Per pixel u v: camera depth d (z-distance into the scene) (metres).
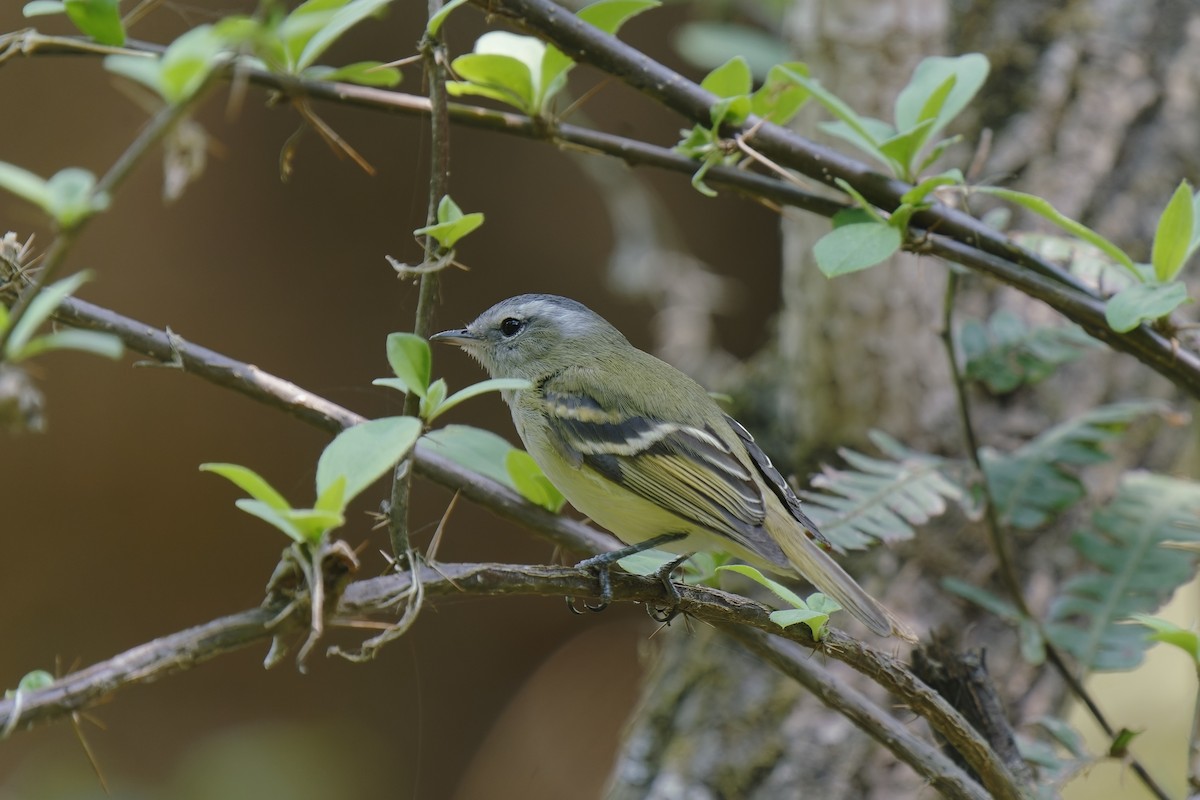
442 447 6.79
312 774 15.62
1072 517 9.30
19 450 15.30
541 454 7.98
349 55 15.49
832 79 9.64
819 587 6.58
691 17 16.86
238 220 15.88
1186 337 7.20
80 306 6.04
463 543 17.22
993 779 5.71
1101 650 7.56
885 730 6.09
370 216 16.45
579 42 6.58
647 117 17.30
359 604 4.40
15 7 14.58
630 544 7.82
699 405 7.94
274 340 16.33
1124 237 9.76
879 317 9.52
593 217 17.19
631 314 17.67
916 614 9.17
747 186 7.02
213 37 3.56
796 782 9.09
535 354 8.75
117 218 15.18
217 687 16.27
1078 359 8.87
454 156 16.61
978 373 8.11
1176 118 9.95
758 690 9.49
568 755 17.20
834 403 9.73
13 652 15.56
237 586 16.50
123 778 14.88
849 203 6.89
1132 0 10.09
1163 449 9.77
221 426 16.14
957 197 7.71
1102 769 14.70
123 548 16.00
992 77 10.01
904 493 7.62
